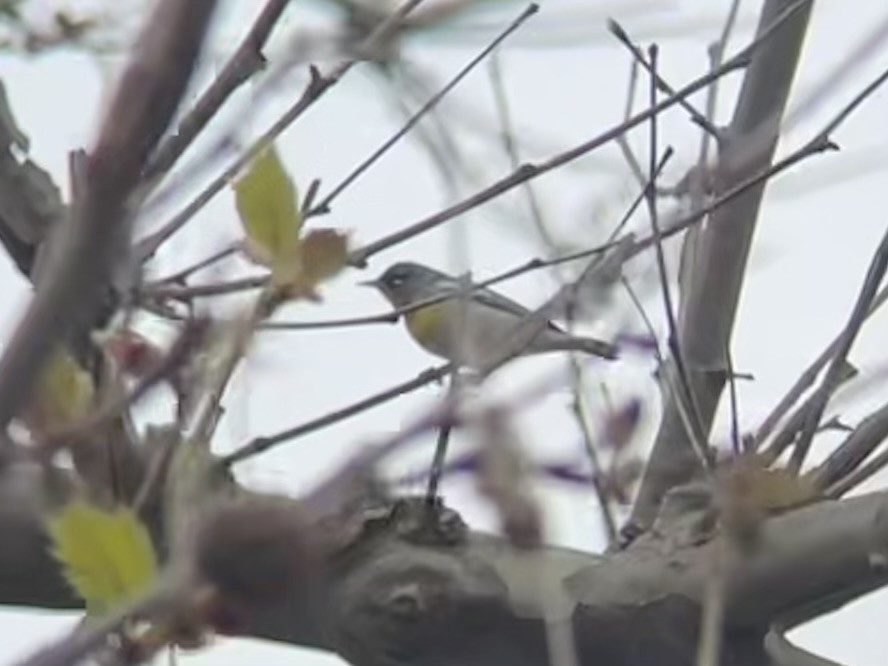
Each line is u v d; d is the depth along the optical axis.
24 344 2.18
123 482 3.02
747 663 4.09
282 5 3.06
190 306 3.33
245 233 3.18
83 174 2.19
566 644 3.59
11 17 4.10
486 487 2.99
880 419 5.96
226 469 3.25
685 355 6.51
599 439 4.20
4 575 3.72
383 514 3.93
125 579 2.68
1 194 4.08
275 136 3.46
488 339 4.34
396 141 4.66
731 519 3.89
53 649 2.40
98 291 2.37
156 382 3.07
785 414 6.05
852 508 3.88
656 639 4.06
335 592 3.85
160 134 2.17
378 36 3.33
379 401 3.71
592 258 5.18
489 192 4.79
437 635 3.91
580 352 4.67
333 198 4.50
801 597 3.92
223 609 2.49
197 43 2.16
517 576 3.98
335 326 4.33
